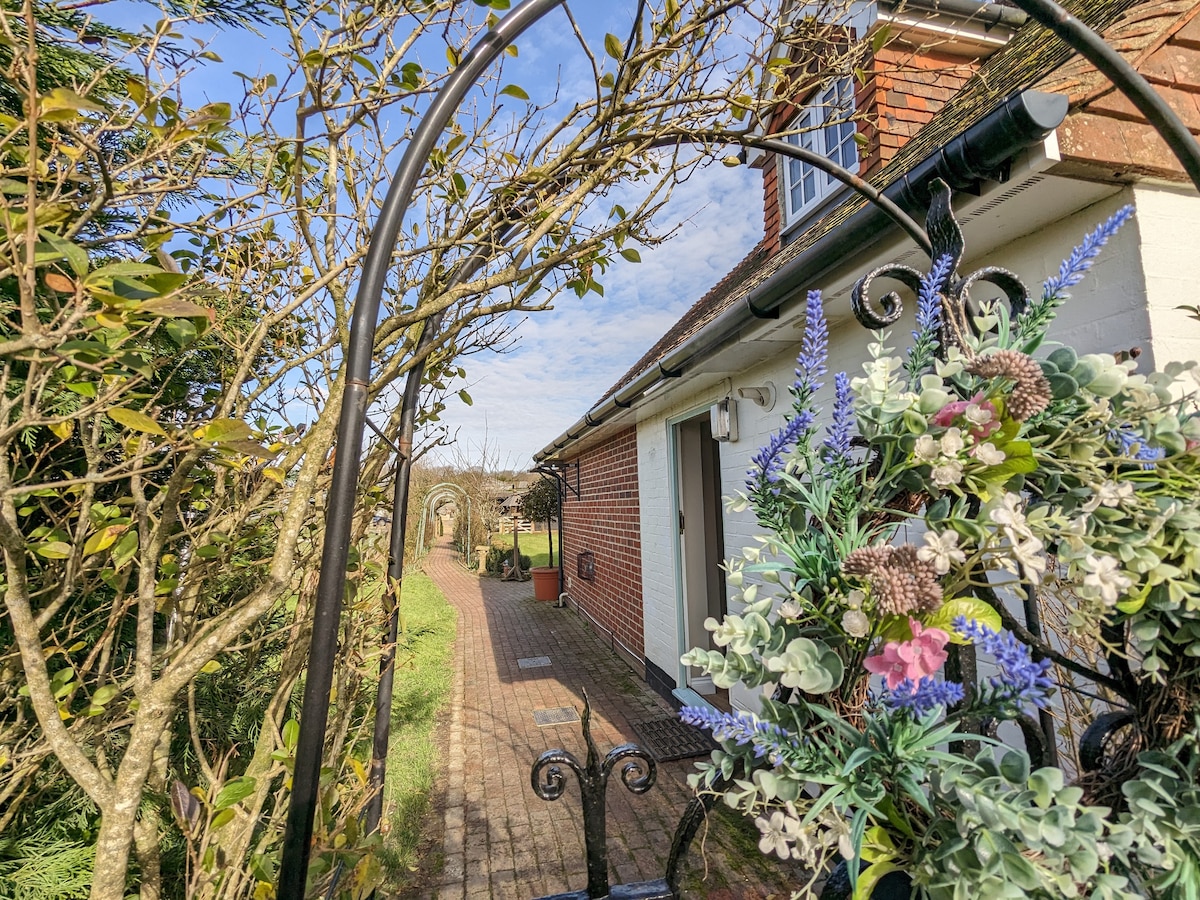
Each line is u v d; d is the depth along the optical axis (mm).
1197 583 831
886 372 986
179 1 1783
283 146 1716
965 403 889
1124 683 995
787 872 2982
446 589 14656
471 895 2980
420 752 4547
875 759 780
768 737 809
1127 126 1648
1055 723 1965
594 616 9109
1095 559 799
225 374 2076
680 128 1657
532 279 1804
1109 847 682
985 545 842
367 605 2201
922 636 774
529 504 15664
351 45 1485
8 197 1374
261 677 2977
